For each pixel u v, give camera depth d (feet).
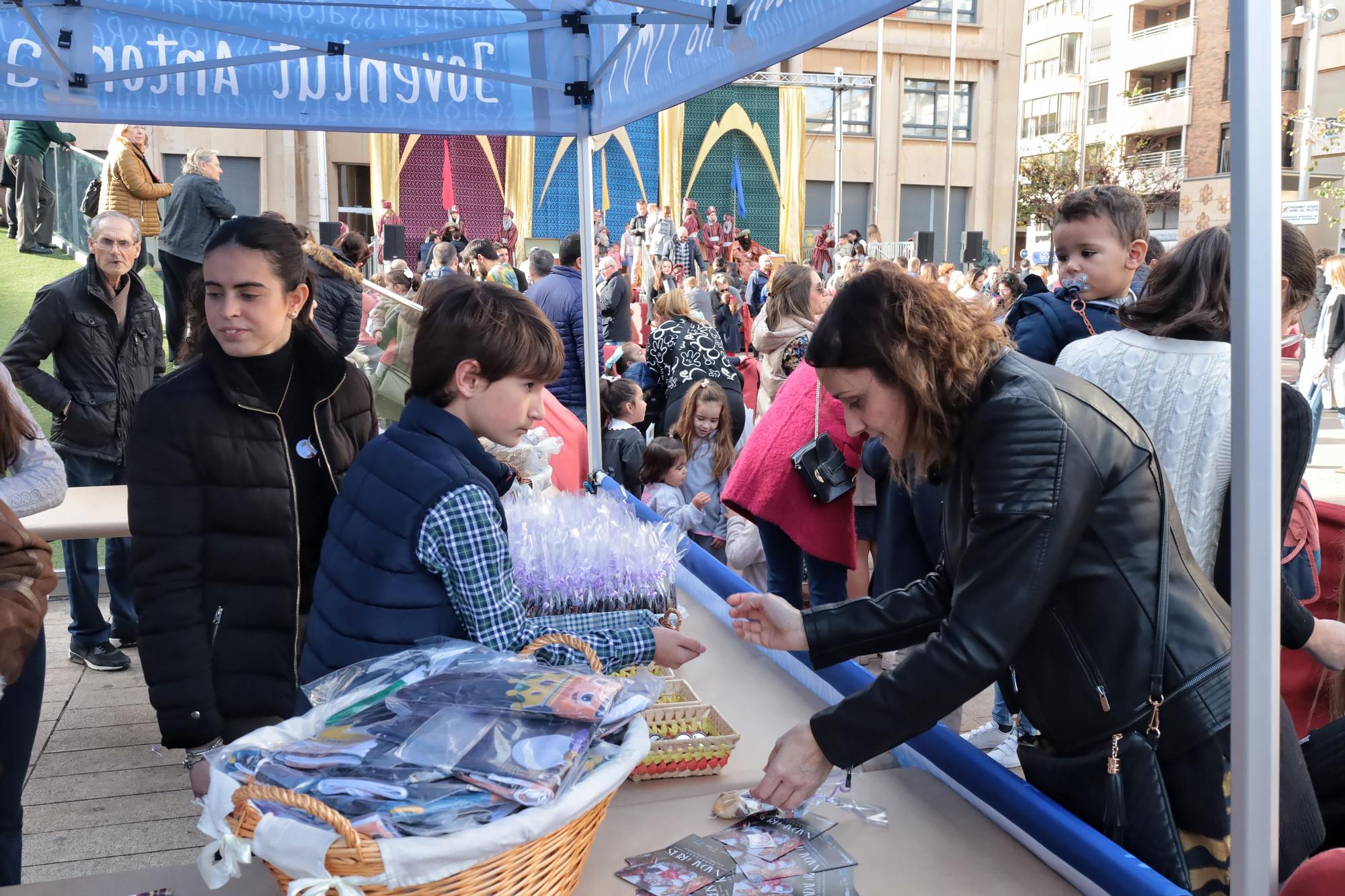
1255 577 3.15
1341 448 30.68
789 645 4.75
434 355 4.43
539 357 4.45
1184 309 6.05
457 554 4.24
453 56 9.59
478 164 78.38
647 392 18.02
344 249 22.99
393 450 4.46
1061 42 151.23
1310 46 65.51
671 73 7.92
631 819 4.54
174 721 6.06
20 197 36.83
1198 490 5.81
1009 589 3.67
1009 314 9.12
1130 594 3.82
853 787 4.79
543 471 9.15
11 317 29.55
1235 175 3.03
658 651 4.77
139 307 13.19
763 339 12.95
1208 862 3.88
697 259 61.67
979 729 10.60
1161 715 3.86
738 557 12.85
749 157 80.89
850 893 3.90
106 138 74.49
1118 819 3.95
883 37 102.42
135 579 6.09
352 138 80.69
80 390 12.79
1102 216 8.39
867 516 11.57
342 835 2.93
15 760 6.02
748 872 4.02
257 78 9.25
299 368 6.44
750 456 10.78
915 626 4.58
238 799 3.10
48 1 8.34
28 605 4.48
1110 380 6.20
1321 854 3.24
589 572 5.96
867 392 3.97
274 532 6.32
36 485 6.41
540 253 26.30
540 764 3.31
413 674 3.86
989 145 107.24
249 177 79.15
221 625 6.31
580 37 9.82
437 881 3.01
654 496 13.50
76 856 8.64
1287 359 30.09
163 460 6.05
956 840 4.31
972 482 3.88
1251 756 3.23
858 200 105.60
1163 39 135.44
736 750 5.26
